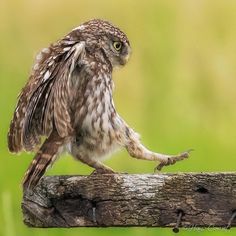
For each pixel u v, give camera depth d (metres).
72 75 9.66
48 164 9.21
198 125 18.86
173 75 20.70
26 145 9.30
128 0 22.84
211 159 17.02
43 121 9.33
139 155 9.78
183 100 19.94
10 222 12.88
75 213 9.08
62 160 15.90
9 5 23.47
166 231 13.70
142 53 21.34
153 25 21.94
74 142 9.66
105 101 9.74
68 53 9.46
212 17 22.08
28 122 9.24
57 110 9.29
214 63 20.75
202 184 8.91
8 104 18.75
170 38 21.50
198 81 20.56
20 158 15.53
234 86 20.45
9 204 12.99
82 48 9.58
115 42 9.95
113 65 10.04
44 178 9.11
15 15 23.39
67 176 9.09
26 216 9.14
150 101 20.05
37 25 23.28
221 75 20.58
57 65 9.37
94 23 9.97
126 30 22.30
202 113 19.62
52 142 9.28
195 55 21.02
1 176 15.20
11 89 19.66
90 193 9.03
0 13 23.33
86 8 23.47
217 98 20.22
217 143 17.72
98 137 9.69
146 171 15.82
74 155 9.72
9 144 9.32
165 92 20.28
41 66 9.48
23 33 23.02
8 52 22.12
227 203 8.91
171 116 19.45
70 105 9.62
